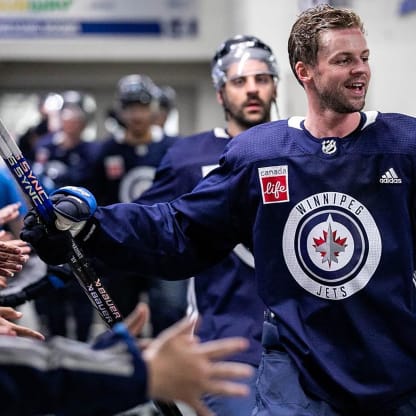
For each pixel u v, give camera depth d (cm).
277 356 598
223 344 373
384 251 578
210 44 2064
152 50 2064
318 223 585
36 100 2295
